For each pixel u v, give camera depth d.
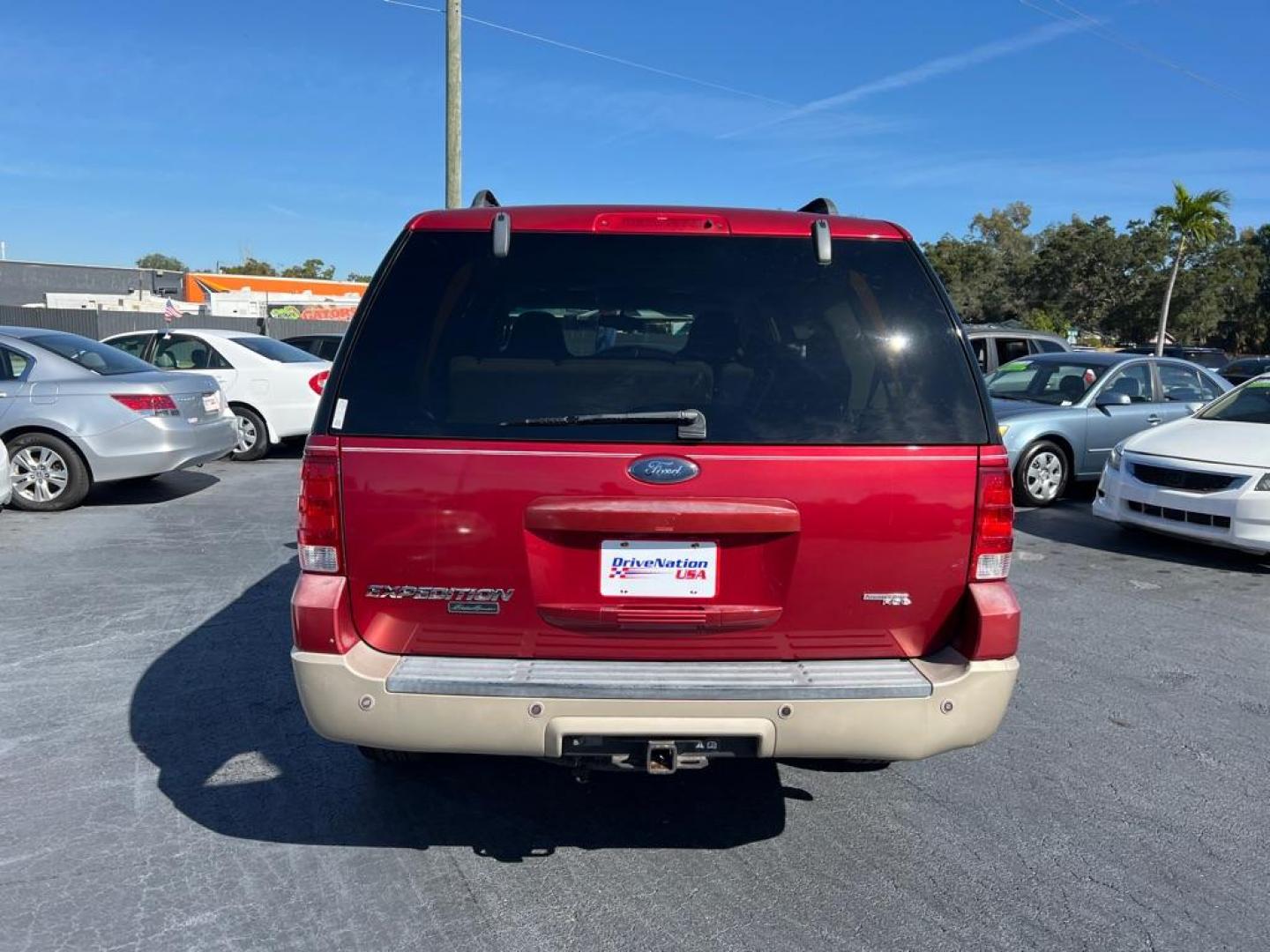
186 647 5.10
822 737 2.69
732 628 2.78
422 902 2.93
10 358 8.57
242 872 3.07
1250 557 7.68
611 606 2.76
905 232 3.02
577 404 2.74
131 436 8.60
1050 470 9.80
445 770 3.79
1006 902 2.97
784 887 3.04
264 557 7.01
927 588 2.80
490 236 2.93
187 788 3.61
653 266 2.92
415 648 2.80
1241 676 4.98
